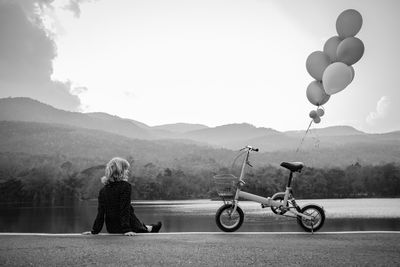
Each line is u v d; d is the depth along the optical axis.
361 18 10.75
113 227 5.88
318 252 4.43
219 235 5.79
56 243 4.94
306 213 6.34
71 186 112.62
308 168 114.19
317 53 11.43
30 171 113.44
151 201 116.12
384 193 115.00
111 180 5.88
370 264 3.86
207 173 120.25
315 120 11.87
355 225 42.44
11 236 5.59
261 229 40.81
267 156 133.75
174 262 3.89
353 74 10.84
